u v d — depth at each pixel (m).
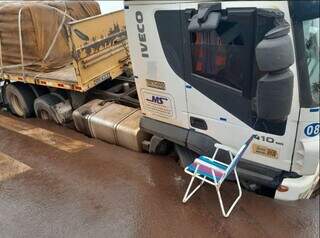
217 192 4.50
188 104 4.65
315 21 3.54
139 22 4.54
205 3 3.88
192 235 4.21
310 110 3.82
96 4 8.28
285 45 3.24
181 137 4.93
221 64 4.12
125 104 6.86
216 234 4.21
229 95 4.23
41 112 7.64
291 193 4.46
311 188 4.66
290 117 3.93
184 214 4.56
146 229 4.32
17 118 8.10
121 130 6.00
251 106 4.12
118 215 4.57
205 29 3.75
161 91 4.84
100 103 6.80
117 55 7.21
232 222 4.41
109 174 5.50
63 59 7.39
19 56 7.14
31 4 6.83
